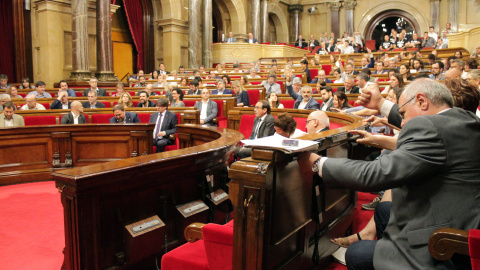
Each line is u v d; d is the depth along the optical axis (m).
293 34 25.39
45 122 6.60
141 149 5.61
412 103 1.69
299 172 2.05
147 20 17.41
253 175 1.70
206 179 3.01
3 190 5.05
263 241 1.73
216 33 21.73
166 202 2.69
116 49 16.92
